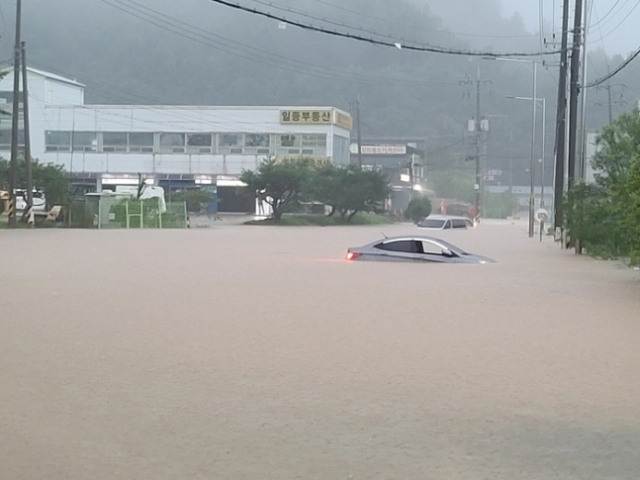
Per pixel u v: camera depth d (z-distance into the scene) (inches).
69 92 4035.4
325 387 452.8
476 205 4286.4
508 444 359.6
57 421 386.3
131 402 419.5
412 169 4889.3
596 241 1440.7
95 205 2598.4
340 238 1998.0
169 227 2623.0
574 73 1660.9
